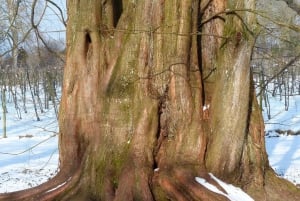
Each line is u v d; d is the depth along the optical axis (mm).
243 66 4734
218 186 4516
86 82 5137
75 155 5125
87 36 5199
